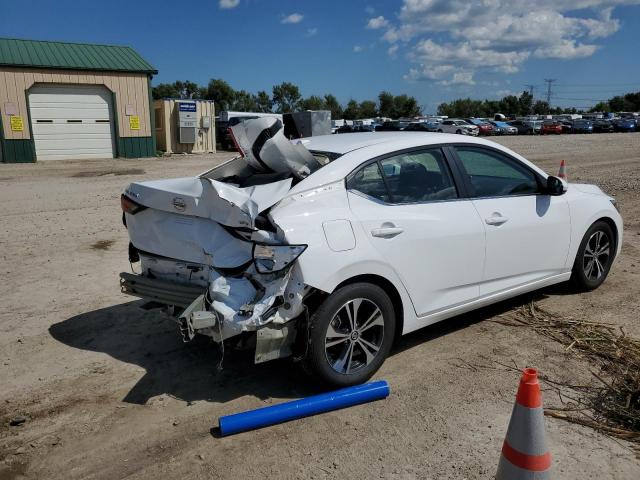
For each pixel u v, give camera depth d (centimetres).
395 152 427
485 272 462
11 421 355
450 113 11344
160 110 2738
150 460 319
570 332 480
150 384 402
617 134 4434
